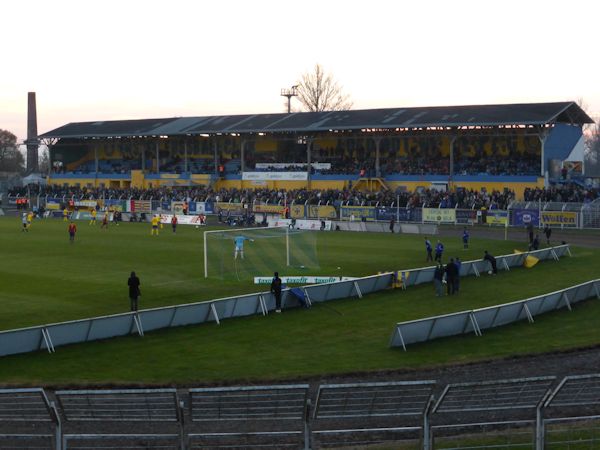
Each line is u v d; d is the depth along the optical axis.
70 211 108.31
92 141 133.12
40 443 19.83
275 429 21.33
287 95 156.75
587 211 83.88
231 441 20.45
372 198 99.88
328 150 121.06
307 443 18.89
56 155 139.00
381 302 43.66
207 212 109.62
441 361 31.81
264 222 94.12
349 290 44.88
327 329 37.38
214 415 19.45
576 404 20.70
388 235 82.06
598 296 44.09
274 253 62.19
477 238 77.62
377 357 32.38
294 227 91.56
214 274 53.22
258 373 29.92
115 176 130.12
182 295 45.72
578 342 34.75
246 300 39.94
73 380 28.80
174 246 70.31
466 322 36.25
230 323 38.38
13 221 101.94
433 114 107.19
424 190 102.50
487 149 109.62
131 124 132.50
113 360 31.61
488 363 31.70
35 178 145.25
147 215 102.38
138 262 59.09
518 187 100.00
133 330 35.81
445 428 20.97
